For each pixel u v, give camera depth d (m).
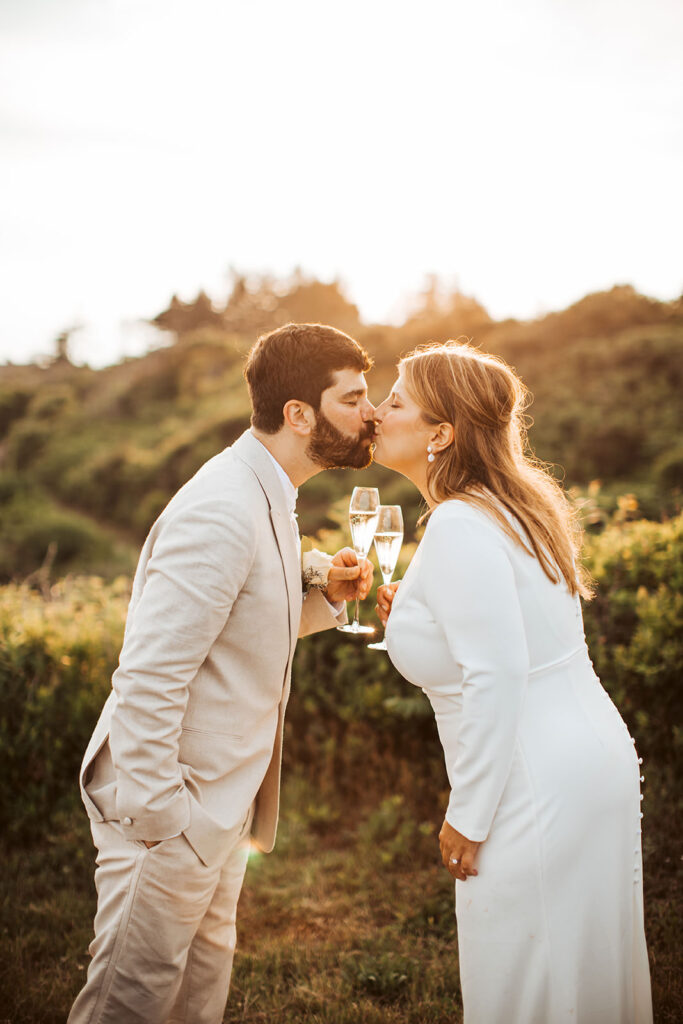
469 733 1.68
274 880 3.39
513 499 1.89
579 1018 1.70
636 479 15.91
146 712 1.72
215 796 1.89
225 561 1.77
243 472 1.91
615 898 1.75
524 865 1.70
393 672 3.99
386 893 3.21
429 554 1.78
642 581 3.81
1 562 19.48
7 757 3.72
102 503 26.31
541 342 25.91
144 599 1.78
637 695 3.57
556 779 1.71
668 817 3.26
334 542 4.37
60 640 4.06
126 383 40.78
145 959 1.83
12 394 44.03
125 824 1.76
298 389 1.96
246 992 2.63
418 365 2.04
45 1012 2.50
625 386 20.00
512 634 1.67
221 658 1.88
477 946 1.75
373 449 2.07
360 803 3.94
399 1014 2.52
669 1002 2.43
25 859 3.48
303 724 4.21
